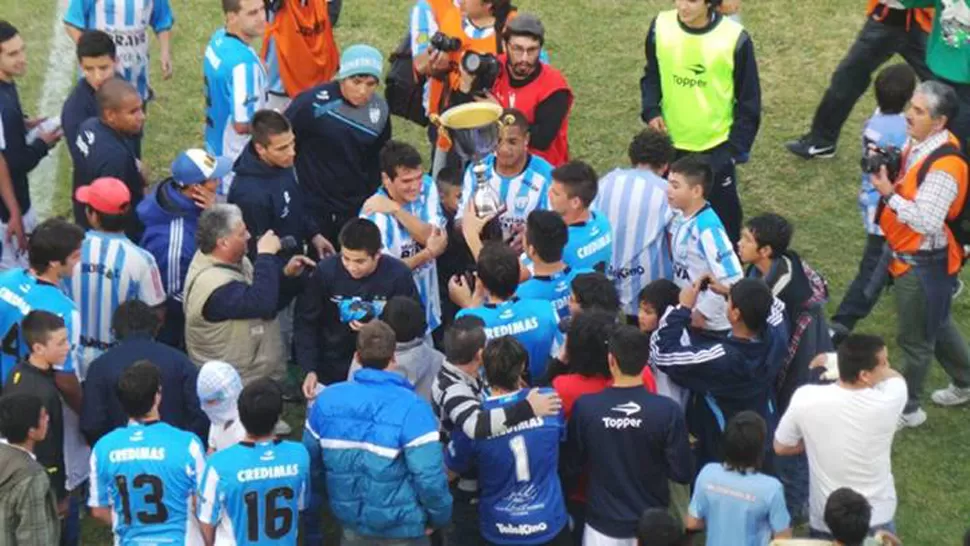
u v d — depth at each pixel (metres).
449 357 18.33
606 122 31.47
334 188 24.12
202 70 33.31
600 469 17.89
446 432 19.36
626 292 22.86
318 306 20.38
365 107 23.70
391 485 17.36
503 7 25.19
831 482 18.39
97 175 22.62
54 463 18.91
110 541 21.08
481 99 24.38
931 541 21.06
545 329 19.17
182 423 19.22
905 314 22.55
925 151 21.70
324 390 17.72
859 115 31.77
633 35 34.56
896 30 28.30
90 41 23.77
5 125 24.06
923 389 24.12
